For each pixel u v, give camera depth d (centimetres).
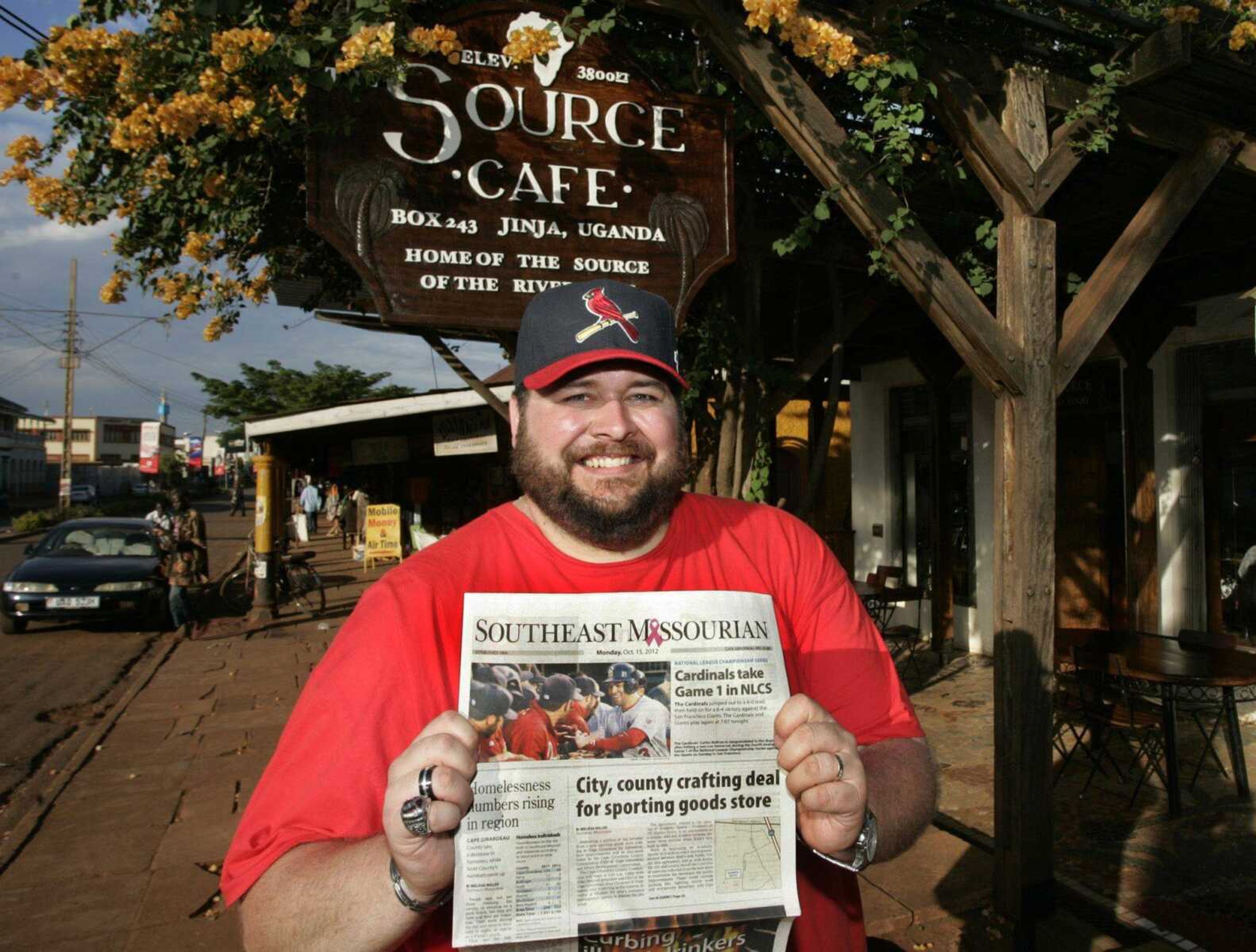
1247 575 644
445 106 351
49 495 6975
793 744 115
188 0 318
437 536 1759
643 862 113
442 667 121
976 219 474
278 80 307
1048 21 359
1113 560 785
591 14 375
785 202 494
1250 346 635
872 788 129
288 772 117
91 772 584
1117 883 388
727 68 351
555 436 133
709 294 491
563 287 144
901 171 340
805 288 639
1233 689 493
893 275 357
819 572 150
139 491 6875
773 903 115
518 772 112
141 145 320
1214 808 471
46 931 375
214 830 483
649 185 381
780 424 1469
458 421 1296
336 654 123
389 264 344
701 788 117
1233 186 461
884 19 329
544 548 136
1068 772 528
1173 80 354
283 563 1249
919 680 771
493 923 108
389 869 105
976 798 493
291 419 1312
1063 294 649
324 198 336
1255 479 639
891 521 982
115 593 1090
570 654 118
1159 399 696
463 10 352
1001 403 368
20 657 982
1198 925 352
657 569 137
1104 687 493
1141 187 475
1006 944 342
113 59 320
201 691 800
